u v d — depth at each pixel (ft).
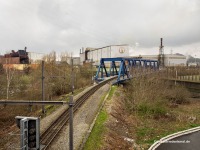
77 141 57.57
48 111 91.30
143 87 136.05
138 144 75.41
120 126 83.15
